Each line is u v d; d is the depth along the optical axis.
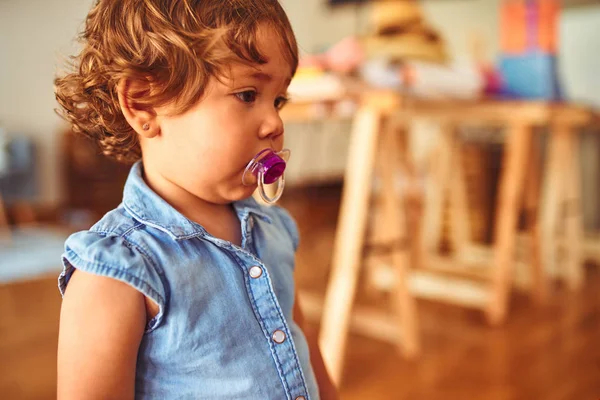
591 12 3.50
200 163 0.54
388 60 1.65
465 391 1.53
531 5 2.20
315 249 3.19
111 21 0.55
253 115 0.54
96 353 0.49
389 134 1.64
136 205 0.55
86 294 0.50
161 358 0.53
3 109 4.02
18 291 2.44
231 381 0.55
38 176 4.16
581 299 2.37
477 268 2.43
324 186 5.24
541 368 1.69
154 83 0.52
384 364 1.70
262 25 0.54
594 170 3.40
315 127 5.08
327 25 5.04
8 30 4.00
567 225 2.54
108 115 0.58
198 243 0.56
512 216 2.03
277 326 0.57
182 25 0.52
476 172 2.98
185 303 0.53
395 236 1.70
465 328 2.02
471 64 2.12
